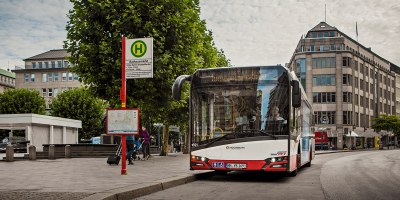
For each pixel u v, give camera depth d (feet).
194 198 23.70
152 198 23.66
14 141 128.06
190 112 34.76
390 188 29.07
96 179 30.81
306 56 220.84
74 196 21.02
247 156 32.50
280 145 32.42
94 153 75.87
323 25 241.14
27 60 288.92
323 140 187.62
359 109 231.91
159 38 52.80
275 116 32.83
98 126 185.06
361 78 238.48
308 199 23.49
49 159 66.64
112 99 54.24
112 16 50.85
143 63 35.06
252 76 33.60
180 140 163.63
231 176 39.86
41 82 284.82
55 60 285.84
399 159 77.71
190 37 56.75
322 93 218.18
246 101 33.32
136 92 52.34
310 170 48.60
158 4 52.65
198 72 34.91
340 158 85.61
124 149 35.60
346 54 217.97
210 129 33.76
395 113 309.01
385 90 288.71
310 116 57.67
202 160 33.65
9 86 320.09
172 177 32.63
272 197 24.22
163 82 53.57
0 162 56.85
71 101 183.83
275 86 33.27
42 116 138.31
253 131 32.78
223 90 33.91
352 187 29.71
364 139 245.24
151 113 76.74
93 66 51.85
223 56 107.76
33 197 20.76
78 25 52.54
